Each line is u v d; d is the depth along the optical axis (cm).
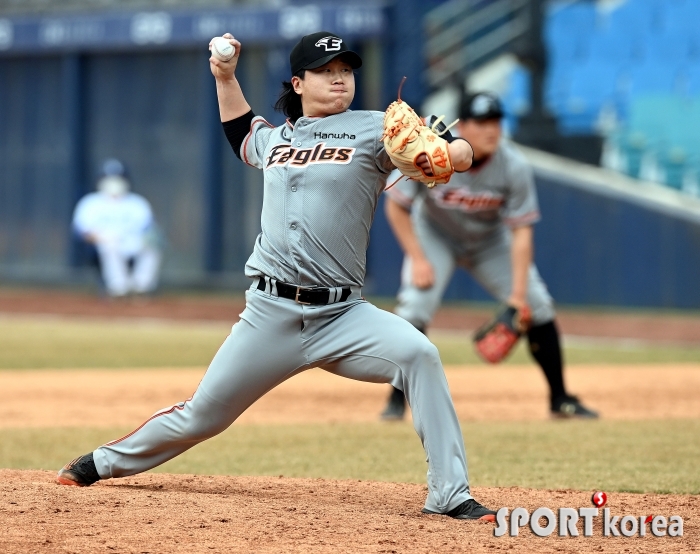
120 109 8800
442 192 2806
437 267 2911
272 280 1593
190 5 8556
